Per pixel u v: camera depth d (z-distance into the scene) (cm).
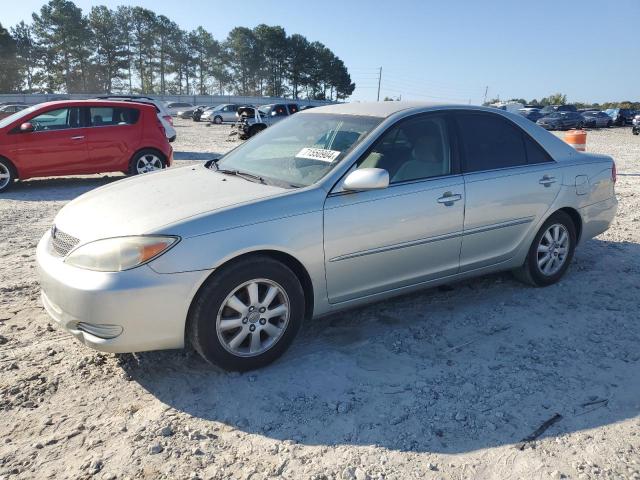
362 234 361
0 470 254
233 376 334
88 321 301
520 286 489
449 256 412
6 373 334
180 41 9406
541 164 465
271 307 339
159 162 1092
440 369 347
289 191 347
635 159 1667
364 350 370
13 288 470
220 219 317
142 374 338
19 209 804
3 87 7894
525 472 257
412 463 262
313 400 312
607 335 396
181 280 304
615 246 618
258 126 2339
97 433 282
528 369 348
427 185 391
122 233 308
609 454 270
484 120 443
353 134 392
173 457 265
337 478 252
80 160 1009
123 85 8925
